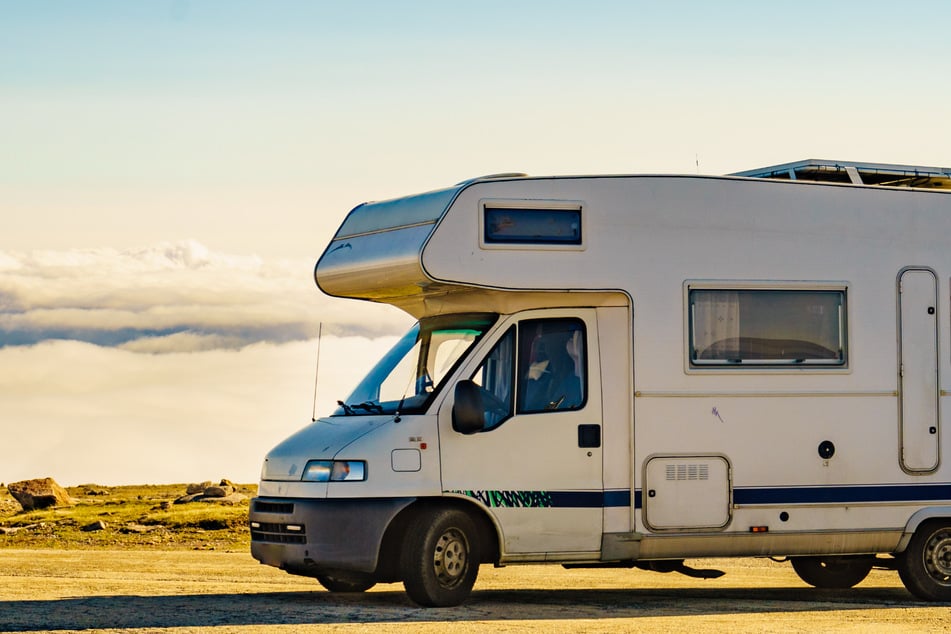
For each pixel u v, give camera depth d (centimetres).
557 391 1255
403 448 1204
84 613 1179
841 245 1344
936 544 1353
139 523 2623
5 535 2492
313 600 1284
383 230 1312
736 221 1312
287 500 1227
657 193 1290
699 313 1295
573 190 1269
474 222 1237
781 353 1314
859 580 1512
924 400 1352
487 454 1224
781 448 1305
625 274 1273
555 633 1070
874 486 1330
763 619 1191
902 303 1356
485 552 1243
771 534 1298
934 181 1517
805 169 1445
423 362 1283
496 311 1266
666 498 1270
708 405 1287
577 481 1248
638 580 1633
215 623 1115
